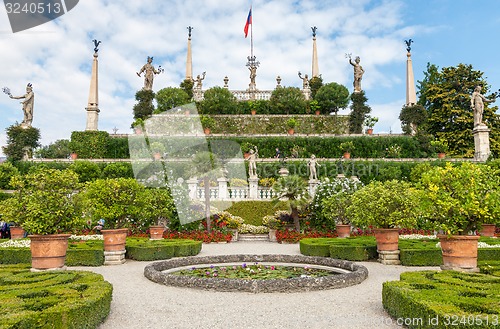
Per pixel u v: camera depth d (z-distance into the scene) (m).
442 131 37.00
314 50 42.94
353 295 6.73
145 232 17.03
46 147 40.28
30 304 4.52
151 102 32.72
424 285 5.46
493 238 12.65
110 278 8.58
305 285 7.03
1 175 24.02
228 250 14.20
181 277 7.52
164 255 11.84
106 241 10.90
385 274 8.87
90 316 4.64
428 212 7.48
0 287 5.47
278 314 5.56
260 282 6.99
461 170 7.39
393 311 5.29
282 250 14.15
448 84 37.09
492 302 4.44
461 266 7.15
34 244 7.79
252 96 39.12
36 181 8.24
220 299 6.47
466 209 7.08
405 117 32.16
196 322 5.21
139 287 7.54
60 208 8.02
